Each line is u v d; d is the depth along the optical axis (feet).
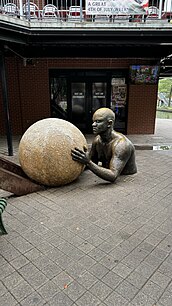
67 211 11.23
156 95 29.14
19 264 7.72
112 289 6.74
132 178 15.65
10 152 21.04
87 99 29.81
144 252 8.32
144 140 27.58
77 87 29.40
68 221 10.32
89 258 8.00
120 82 29.25
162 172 16.93
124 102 29.86
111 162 14.23
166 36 18.85
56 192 13.48
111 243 8.81
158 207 11.66
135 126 30.37
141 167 18.12
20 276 7.22
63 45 20.08
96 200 12.37
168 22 18.38
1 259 7.95
